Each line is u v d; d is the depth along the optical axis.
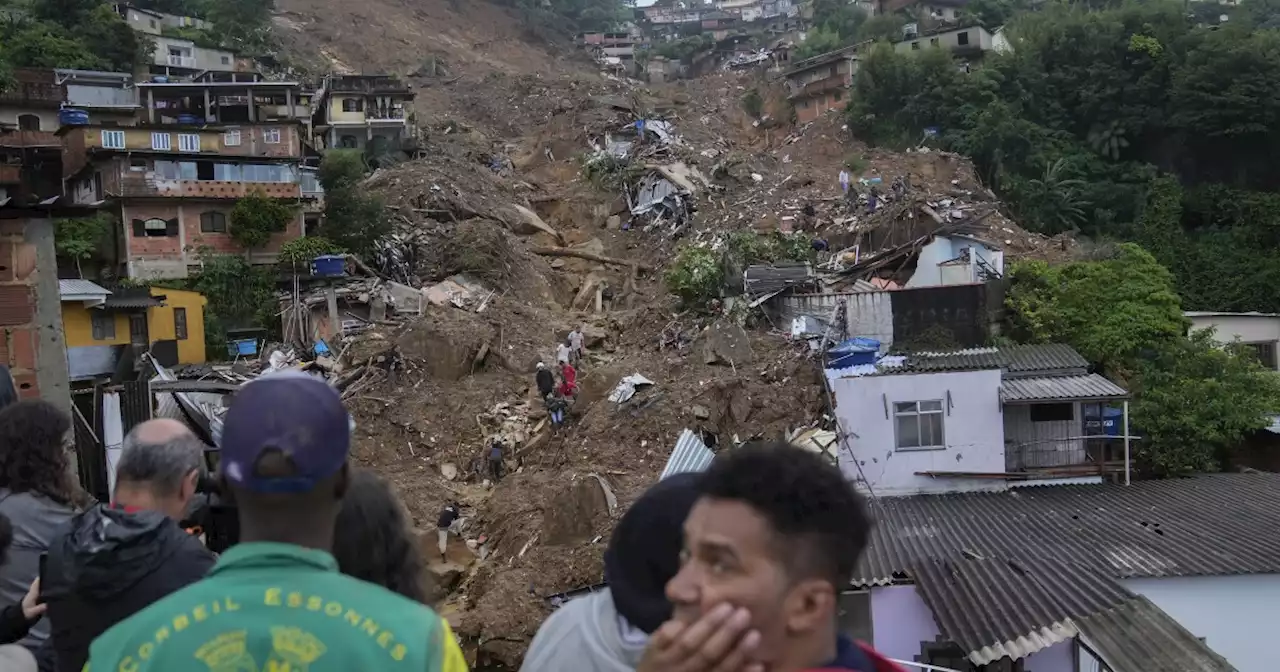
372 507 4.29
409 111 67.25
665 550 3.60
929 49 60.00
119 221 39.28
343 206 44.84
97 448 19.88
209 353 36.41
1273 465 25.78
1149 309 29.84
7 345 18.50
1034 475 21.69
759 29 112.88
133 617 2.84
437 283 43.50
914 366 24.09
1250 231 46.06
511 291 44.12
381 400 33.47
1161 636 11.86
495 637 23.66
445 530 27.30
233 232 40.50
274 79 69.88
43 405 5.67
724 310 36.66
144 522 4.16
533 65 99.62
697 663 2.32
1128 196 50.16
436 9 105.94
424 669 2.76
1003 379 23.59
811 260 39.53
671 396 30.69
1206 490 20.55
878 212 42.91
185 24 73.25
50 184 40.72
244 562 2.87
